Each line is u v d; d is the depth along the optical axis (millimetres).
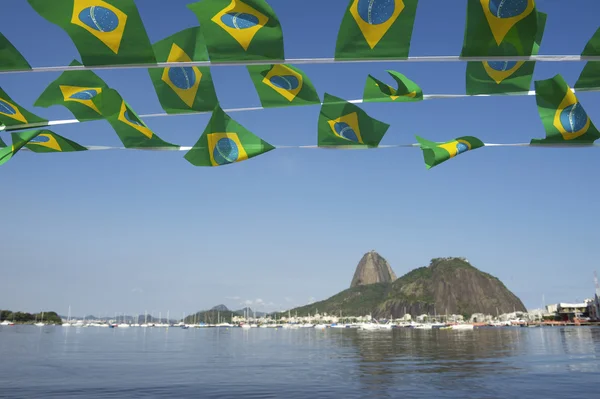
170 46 6027
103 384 23203
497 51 5551
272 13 5332
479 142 7062
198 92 6594
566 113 6715
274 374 27391
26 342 68562
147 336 117375
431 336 97750
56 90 6426
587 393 19797
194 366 32938
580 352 42625
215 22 5367
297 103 6598
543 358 36750
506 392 20141
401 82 6418
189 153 7000
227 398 19172
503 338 80125
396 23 5391
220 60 5621
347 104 6641
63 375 27062
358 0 5285
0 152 6859
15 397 19484
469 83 6496
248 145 6914
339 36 5500
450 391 20453
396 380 24172
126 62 5570
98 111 6789
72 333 133000
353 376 26031
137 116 6723
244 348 58156
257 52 5578
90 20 5211
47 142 7309
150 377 26141
